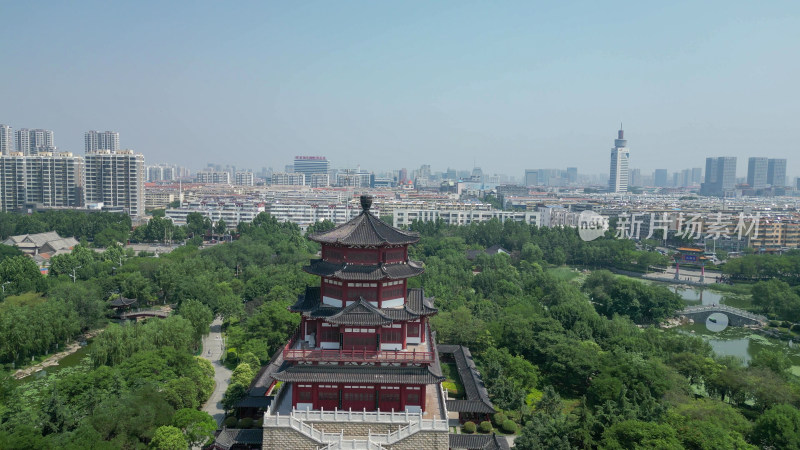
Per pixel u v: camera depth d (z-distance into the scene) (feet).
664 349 380.78
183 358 318.04
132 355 318.24
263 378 305.73
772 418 246.88
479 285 549.95
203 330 403.95
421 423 224.33
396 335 237.86
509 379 320.29
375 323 227.40
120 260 640.99
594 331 406.41
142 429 243.60
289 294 469.98
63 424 246.06
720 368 333.42
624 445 225.76
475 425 285.43
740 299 633.61
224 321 460.96
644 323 527.81
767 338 490.08
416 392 236.02
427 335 271.49
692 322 540.52
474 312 444.55
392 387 234.99
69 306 424.46
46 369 379.96
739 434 242.58
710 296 650.84
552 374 347.56
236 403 284.41
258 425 279.28
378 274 233.96
